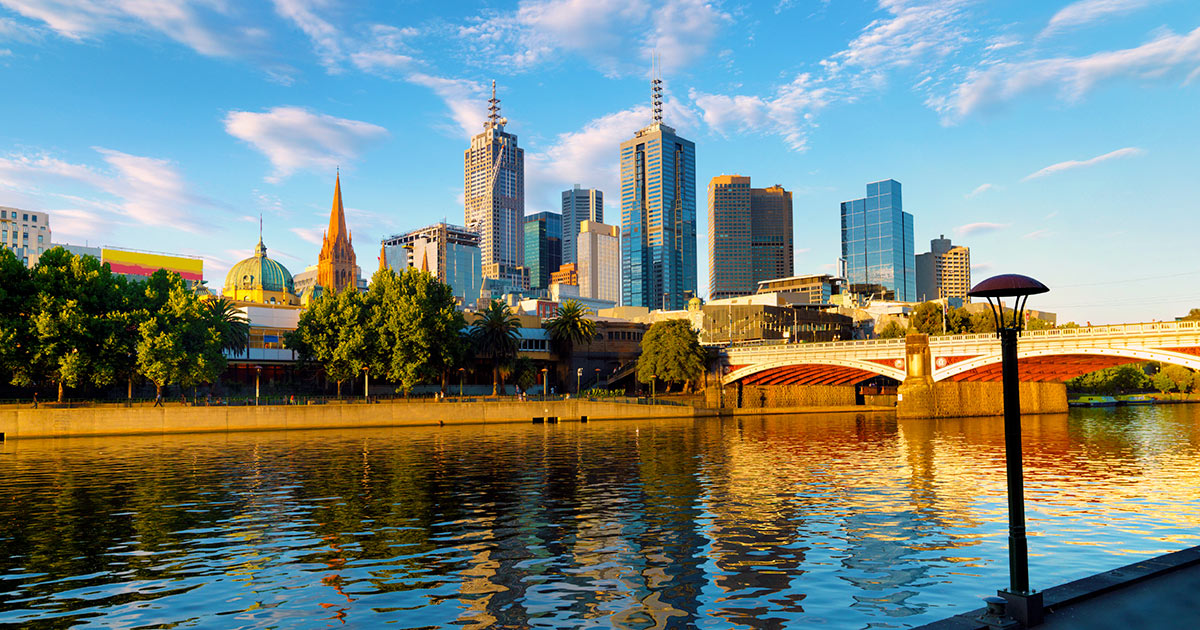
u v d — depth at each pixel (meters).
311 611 20.11
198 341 92.25
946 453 62.28
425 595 21.42
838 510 34.53
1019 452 13.75
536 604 20.58
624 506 35.84
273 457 59.56
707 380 138.88
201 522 32.12
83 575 23.72
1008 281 14.23
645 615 19.61
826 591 21.62
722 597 21.08
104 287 86.62
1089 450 64.69
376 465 53.66
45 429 79.00
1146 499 38.12
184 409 85.56
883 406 155.50
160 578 23.31
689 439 78.69
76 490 41.62
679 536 28.92
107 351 83.38
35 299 80.12
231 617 19.66
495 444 72.38
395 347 104.50
